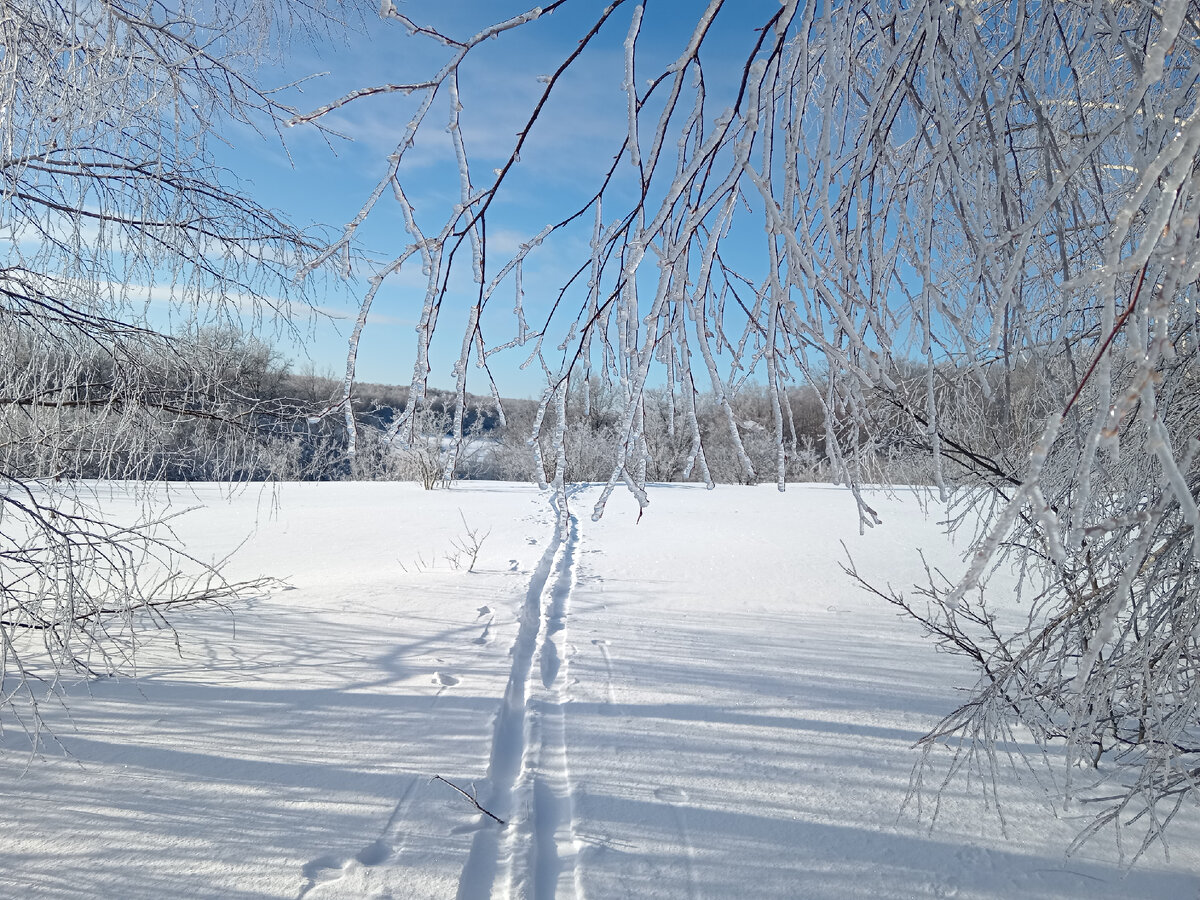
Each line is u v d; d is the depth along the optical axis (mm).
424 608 6957
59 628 4074
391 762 3719
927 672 5188
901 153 1623
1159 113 1398
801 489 21797
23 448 3771
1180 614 2074
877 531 12062
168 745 3867
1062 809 3248
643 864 2887
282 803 3291
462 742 3963
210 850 2912
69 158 3238
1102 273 756
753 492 20469
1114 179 1985
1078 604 2170
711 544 11016
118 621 6066
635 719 4348
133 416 3924
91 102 2850
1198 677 2113
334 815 3197
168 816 3160
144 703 4453
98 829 3047
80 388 3902
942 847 2975
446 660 5387
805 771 3662
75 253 3475
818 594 7703
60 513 3672
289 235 3984
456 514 14945
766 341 1370
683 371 1626
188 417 4199
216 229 3822
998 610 6582
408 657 5453
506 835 3102
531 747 3951
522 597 7418
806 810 3281
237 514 14555
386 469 23844
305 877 2748
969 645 3645
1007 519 755
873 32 1596
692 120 1523
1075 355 2174
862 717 4355
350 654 5512
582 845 3021
